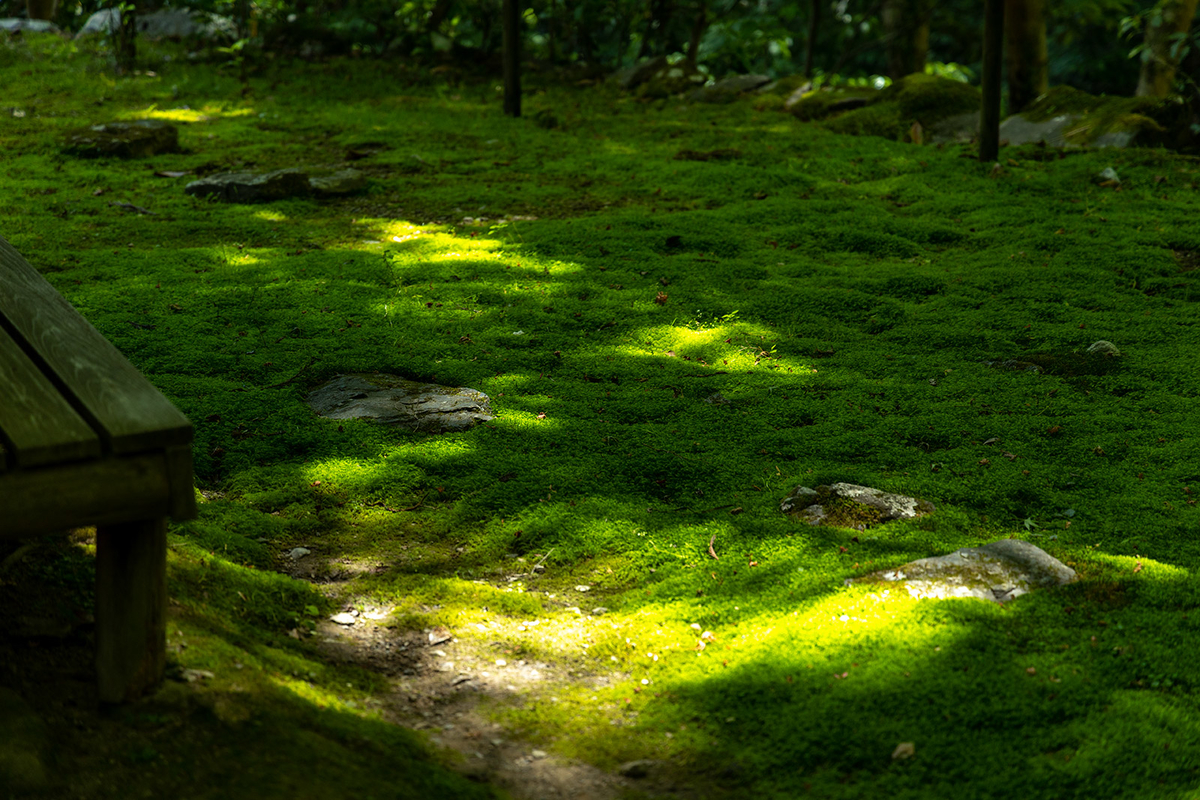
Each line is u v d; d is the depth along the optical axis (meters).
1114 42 19.31
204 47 13.55
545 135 10.22
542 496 3.99
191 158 9.09
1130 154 8.85
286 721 2.52
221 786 2.28
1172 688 2.86
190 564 3.28
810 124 10.68
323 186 8.11
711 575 3.46
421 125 10.45
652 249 6.95
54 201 7.68
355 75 12.56
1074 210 7.78
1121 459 4.33
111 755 2.35
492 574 3.56
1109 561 3.50
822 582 3.34
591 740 2.68
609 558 3.61
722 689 2.83
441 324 5.65
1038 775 2.50
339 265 6.50
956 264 6.85
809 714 2.72
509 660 3.05
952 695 2.77
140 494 2.29
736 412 4.75
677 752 2.63
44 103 10.94
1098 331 5.69
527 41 15.22
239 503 3.93
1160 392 4.98
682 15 14.73
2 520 2.16
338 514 3.91
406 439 4.44
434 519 3.87
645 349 5.48
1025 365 5.31
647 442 4.43
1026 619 3.14
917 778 2.50
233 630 2.97
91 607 2.89
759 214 7.69
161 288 6.04
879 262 6.93
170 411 2.36
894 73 16.06
